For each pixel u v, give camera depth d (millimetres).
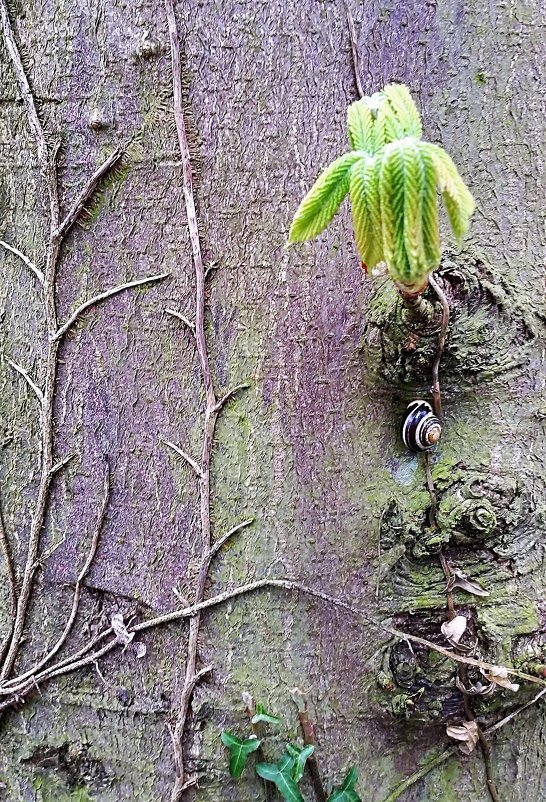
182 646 826
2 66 820
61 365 829
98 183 821
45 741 831
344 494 820
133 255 823
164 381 825
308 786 827
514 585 813
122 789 828
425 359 798
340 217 813
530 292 806
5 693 829
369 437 819
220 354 822
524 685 812
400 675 813
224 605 825
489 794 828
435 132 806
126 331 826
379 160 728
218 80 812
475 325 801
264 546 824
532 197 806
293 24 808
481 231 807
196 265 818
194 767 824
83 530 831
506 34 801
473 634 814
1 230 828
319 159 812
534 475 812
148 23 811
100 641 831
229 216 817
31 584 832
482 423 813
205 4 809
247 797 825
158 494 827
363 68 808
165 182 818
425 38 805
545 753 828
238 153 815
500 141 805
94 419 829
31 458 831
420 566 816
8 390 832
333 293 816
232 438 824
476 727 817
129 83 815
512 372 808
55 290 827
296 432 821
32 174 824
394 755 828
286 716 824
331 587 821
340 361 818
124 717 828
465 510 805
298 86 811
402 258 723
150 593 828
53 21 816
